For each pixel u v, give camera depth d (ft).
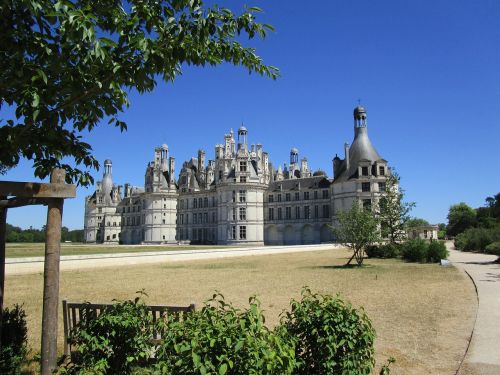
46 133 25.66
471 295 62.34
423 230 338.13
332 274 96.78
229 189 348.18
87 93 24.09
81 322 27.66
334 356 22.09
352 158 302.66
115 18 23.40
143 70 23.07
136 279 91.20
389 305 55.93
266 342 17.83
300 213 359.46
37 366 32.19
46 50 21.24
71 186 25.02
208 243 397.60
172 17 22.65
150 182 425.28
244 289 73.41
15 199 25.67
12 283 85.20
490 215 342.03
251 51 26.45
